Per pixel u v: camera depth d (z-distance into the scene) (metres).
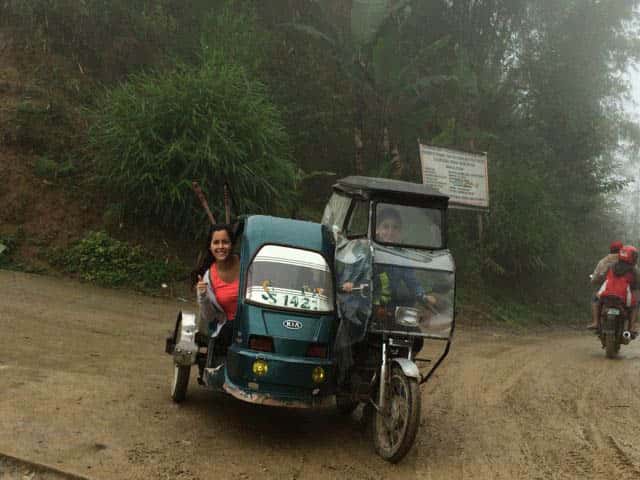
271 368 4.85
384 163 19.03
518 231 19.62
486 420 6.29
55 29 17.39
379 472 4.64
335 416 6.12
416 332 5.18
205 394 6.26
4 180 13.31
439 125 22.69
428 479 4.56
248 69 17.27
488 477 4.67
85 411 5.20
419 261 5.28
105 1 17.80
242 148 13.55
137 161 12.95
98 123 14.09
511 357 10.64
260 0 22.02
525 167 22.20
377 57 19.00
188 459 4.48
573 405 7.02
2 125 14.32
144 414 5.36
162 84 13.80
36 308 9.42
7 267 11.88
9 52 16.44
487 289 19.56
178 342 5.80
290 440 5.21
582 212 25.34
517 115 26.33
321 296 5.28
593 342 14.55
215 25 18.47
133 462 4.30
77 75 16.89
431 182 15.81
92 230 13.17
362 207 5.57
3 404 5.09
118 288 12.20
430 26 24.73
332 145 21.03
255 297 5.14
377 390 5.28
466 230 20.03
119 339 8.36
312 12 22.38
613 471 4.86
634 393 7.73
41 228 12.86
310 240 5.68
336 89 21.42
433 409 6.63
